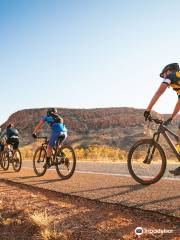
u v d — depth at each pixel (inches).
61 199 260.2
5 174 447.2
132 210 212.5
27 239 201.0
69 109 6638.8
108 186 284.0
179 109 259.4
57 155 378.6
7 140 494.0
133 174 283.9
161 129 266.5
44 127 4798.2
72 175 376.5
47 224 199.8
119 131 5600.4
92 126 5994.1
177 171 255.6
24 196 279.3
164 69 259.1
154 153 282.2
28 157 986.1
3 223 226.2
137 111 6240.2
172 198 226.1
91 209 221.8
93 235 178.4
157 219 191.3
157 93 255.8
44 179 364.2
